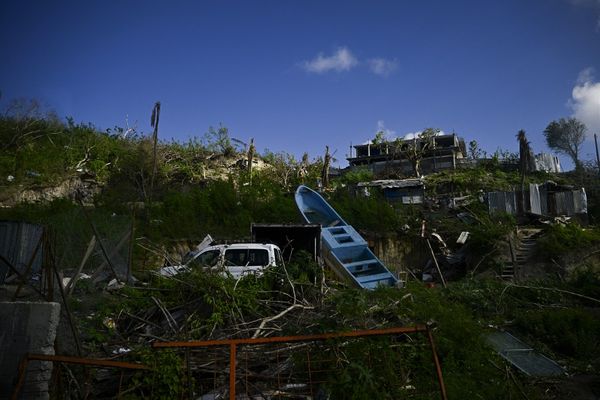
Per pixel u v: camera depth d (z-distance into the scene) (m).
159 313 7.05
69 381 4.58
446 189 29.92
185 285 7.08
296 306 6.68
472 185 29.30
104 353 5.62
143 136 29.80
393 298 7.23
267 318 6.18
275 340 3.59
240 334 5.93
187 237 17.69
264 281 7.55
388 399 4.38
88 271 9.66
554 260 18.41
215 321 6.10
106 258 8.91
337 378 4.26
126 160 25.98
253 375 4.77
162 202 20.22
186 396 4.53
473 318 8.12
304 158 31.92
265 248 9.56
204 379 4.89
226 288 6.72
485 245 20.31
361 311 6.36
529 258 19.41
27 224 9.26
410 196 28.91
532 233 22.03
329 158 29.67
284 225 10.87
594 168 32.50
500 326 8.16
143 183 24.80
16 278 8.14
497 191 26.42
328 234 12.39
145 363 4.59
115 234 10.37
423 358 5.39
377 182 29.61
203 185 26.95
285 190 26.83
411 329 3.88
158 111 20.73
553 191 25.58
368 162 42.91
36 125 27.34
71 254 9.52
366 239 21.59
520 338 7.60
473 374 5.57
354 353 4.52
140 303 7.17
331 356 4.50
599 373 6.35
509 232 20.47
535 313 8.49
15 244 8.95
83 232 9.99
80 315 6.70
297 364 4.73
